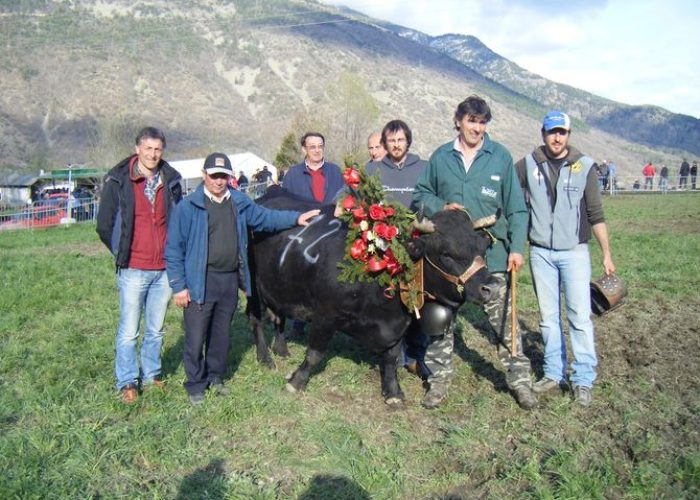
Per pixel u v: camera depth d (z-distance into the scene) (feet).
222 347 18.60
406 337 20.48
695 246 43.86
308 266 18.51
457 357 22.27
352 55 613.93
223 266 17.95
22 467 14.24
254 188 102.78
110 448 15.38
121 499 13.53
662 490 13.92
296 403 18.13
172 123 394.11
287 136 141.08
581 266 18.13
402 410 18.03
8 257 46.16
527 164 18.43
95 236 67.26
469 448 15.85
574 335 18.38
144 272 18.06
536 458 15.24
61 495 13.48
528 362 18.17
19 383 19.10
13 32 510.17
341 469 14.71
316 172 24.29
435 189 18.38
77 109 389.39
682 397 18.62
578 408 17.87
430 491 14.16
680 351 22.74
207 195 17.53
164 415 17.08
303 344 23.86
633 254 41.55
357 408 18.15
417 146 404.57
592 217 18.24
